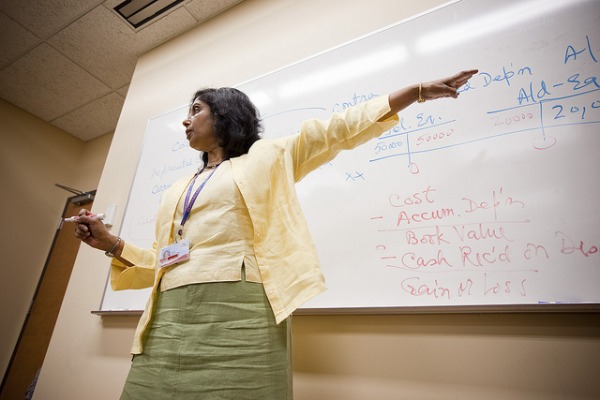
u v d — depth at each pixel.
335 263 1.04
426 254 0.93
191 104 0.94
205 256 0.63
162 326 0.62
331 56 1.34
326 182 1.16
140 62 2.21
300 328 1.04
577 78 0.90
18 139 2.79
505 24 1.05
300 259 0.63
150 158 1.73
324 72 1.33
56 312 2.45
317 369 0.97
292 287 0.62
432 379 0.84
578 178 0.83
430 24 1.18
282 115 1.35
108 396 1.31
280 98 1.39
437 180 0.98
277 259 0.66
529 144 0.90
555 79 0.93
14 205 2.70
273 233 0.68
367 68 1.24
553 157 0.87
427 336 0.88
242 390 0.54
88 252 1.73
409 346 0.89
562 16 0.98
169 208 0.77
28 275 2.71
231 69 1.71
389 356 0.90
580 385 0.72
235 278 0.61
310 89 1.33
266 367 0.57
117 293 1.49
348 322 0.98
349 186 1.11
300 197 1.18
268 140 0.80
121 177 1.86
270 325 0.60
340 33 1.41
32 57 2.29
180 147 1.64
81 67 2.37
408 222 0.98
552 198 0.84
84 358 1.46
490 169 0.93
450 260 0.89
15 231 2.68
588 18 0.94
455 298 0.85
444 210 0.94
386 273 0.96
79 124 3.04
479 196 0.91
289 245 0.66
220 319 0.58
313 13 1.54
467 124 1.00
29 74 2.45
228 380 0.54
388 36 1.24
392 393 0.86
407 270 0.94
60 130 3.12
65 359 1.51
